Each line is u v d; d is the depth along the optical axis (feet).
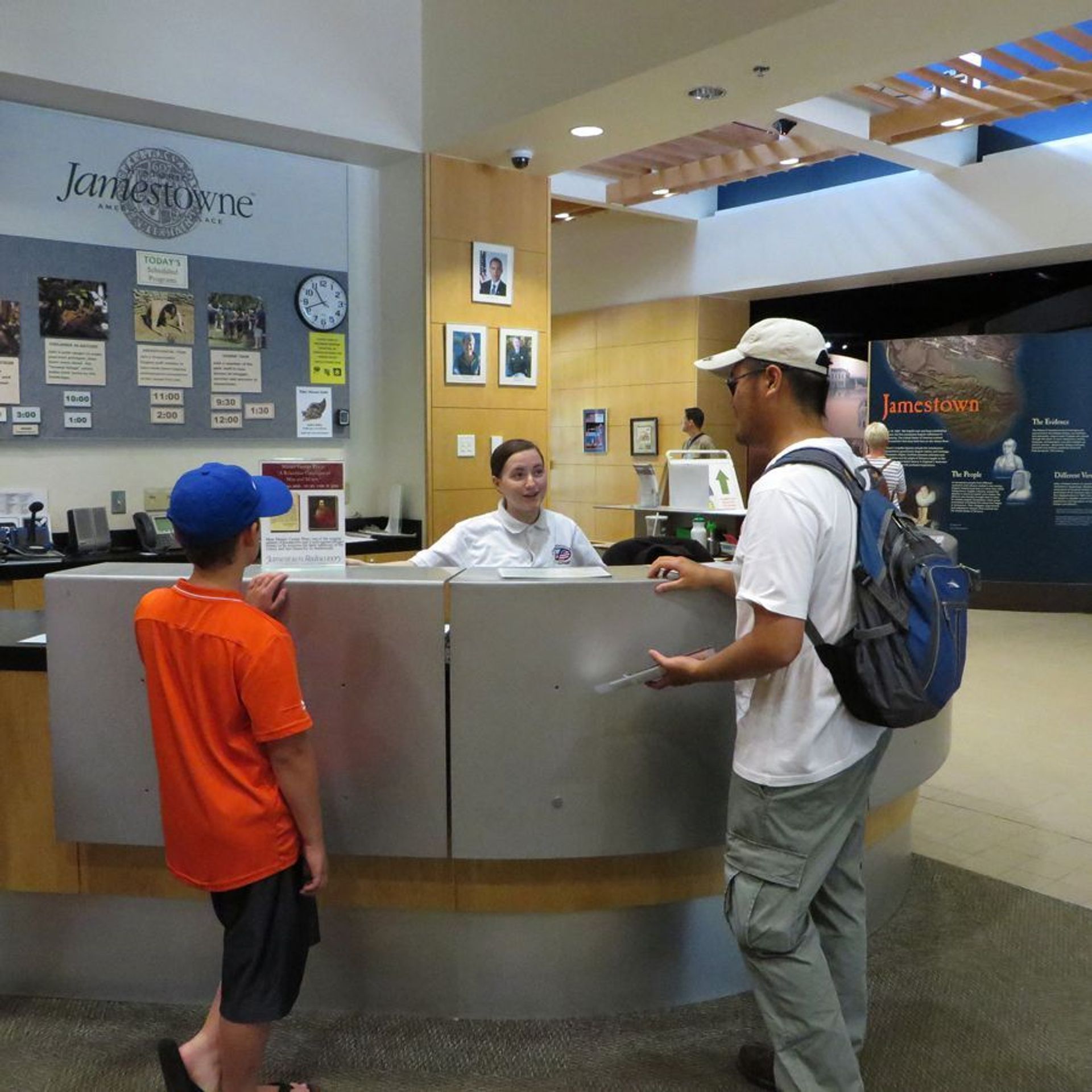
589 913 7.58
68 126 15.17
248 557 5.91
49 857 7.67
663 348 31.68
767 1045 7.04
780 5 12.48
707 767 7.30
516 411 19.47
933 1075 7.03
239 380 17.10
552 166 18.72
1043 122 23.52
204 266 16.61
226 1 15.53
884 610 5.69
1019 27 12.64
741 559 5.99
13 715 7.52
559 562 10.44
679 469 19.02
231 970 5.84
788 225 27.99
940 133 21.20
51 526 15.43
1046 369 25.62
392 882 7.47
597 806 7.16
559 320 35.09
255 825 5.74
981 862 10.76
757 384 6.29
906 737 8.80
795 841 5.91
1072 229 22.63
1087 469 25.52
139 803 7.25
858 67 13.98
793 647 5.53
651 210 28.48
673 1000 7.84
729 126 21.65
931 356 26.68
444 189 18.08
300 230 17.71
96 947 7.84
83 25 14.23
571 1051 7.23
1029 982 8.29
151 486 16.37
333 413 18.31
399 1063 7.06
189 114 15.53
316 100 16.56
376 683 7.02
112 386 15.74
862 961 6.84
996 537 26.55
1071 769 13.84
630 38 14.30
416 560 10.11
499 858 7.22
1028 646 21.89
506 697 7.00
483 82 16.63
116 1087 6.76
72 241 15.26
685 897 7.68
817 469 5.81
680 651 7.11
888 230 25.90
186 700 5.70
